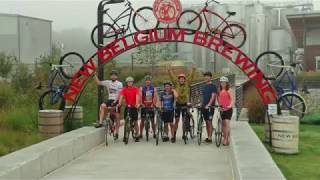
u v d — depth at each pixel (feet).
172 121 43.24
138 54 139.13
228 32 47.50
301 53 150.92
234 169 28.78
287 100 49.16
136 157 35.70
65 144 32.65
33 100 56.34
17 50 156.25
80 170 30.63
